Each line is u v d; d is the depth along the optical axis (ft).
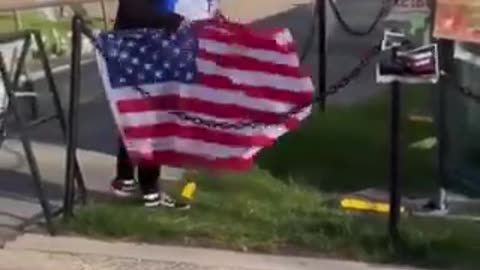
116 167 18.95
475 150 18.06
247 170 17.98
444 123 17.74
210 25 16.42
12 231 16.55
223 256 15.48
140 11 16.96
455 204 17.88
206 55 16.35
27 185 19.03
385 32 16.43
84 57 25.90
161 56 16.28
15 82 16.75
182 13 16.88
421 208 17.60
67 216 16.72
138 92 16.38
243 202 17.57
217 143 16.61
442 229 16.39
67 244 16.02
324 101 22.50
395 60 15.14
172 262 15.30
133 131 16.52
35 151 20.92
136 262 15.34
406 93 19.49
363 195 18.28
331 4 24.89
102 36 16.14
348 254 15.52
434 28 16.61
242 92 16.39
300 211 17.25
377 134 21.30
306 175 19.22
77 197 17.66
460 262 15.28
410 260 15.33
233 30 16.31
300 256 15.49
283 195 18.02
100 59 16.22
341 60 27.48
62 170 19.89
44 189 18.74
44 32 27.86
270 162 19.76
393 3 17.54
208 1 17.12
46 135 22.03
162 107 16.52
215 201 17.63
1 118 17.62
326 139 20.94
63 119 18.38
